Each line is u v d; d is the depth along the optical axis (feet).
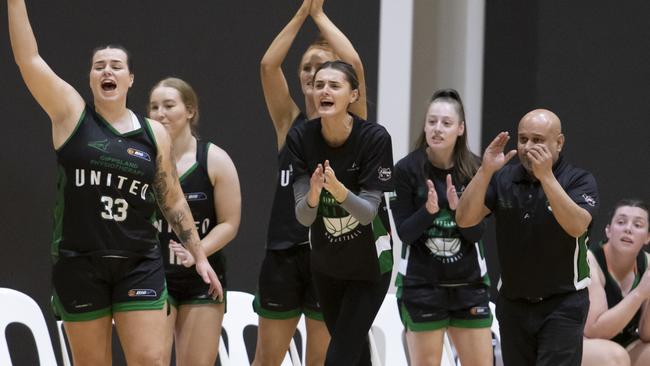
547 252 46.57
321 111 43.96
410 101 79.00
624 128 82.43
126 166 41.42
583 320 47.21
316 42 53.42
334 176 42.55
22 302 54.60
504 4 83.41
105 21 69.00
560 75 82.12
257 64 73.31
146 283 42.27
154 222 43.24
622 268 59.82
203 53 71.61
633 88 82.64
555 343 46.78
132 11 69.72
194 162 51.13
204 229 51.49
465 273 54.80
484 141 83.05
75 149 41.01
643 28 82.84
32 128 66.95
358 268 45.88
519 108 82.69
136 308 41.93
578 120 81.92
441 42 82.84
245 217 73.00
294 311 52.16
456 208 48.16
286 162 52.19
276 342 52.26
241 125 72.79
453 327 55.47
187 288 50.55
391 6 77.00
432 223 54.75
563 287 47.03
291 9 74.43
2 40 66.08
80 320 41.98
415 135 81.97
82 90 68.39
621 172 82.17
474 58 82.48
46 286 67.46
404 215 55.42
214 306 50.70
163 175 43.55
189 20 71.26
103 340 42.96
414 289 55.01
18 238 66.33
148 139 42.50
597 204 47.21
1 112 65.87
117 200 41.42
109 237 41.45
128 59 42.70
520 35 82.89
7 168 65.98
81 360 43.19
